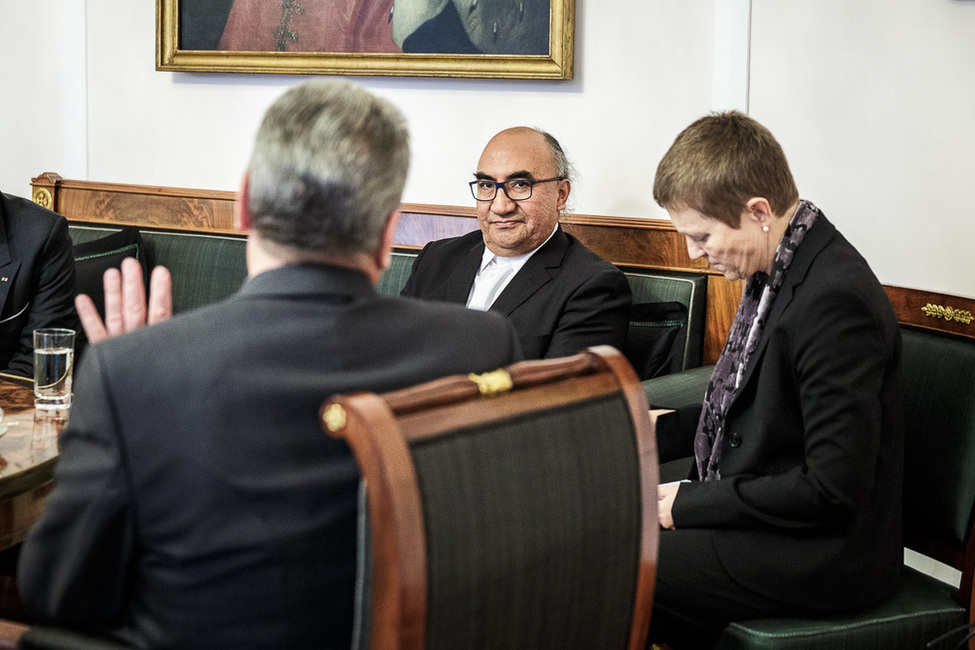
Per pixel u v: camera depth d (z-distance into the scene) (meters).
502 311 2.70
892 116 2.92
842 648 1.71
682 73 3.15
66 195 3.87
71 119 3.87
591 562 1.16
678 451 2.14
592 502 1.15
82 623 1.13
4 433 1.76
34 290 2.83
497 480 1.04
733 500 1.76
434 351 1.19
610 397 1.21
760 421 1.79
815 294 1.70
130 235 3.58
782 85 3.04
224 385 1.03
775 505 1.71
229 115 3.69
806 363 1.70
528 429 1.09
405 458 0.95
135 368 1.04
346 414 0.95
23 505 1.58
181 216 3.72
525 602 1.08
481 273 2.85
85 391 1.05
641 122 3.21
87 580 1.08
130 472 1.04
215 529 1.04
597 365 1.25
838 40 2.96
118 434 1.03
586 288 2.62
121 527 1.06
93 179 3.89
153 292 1.40
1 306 2.75
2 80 3.96
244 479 1.03
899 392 1.81
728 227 1.80
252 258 1.19
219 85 3.68
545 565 1.09
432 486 0.97
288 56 3.52
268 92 3.63
